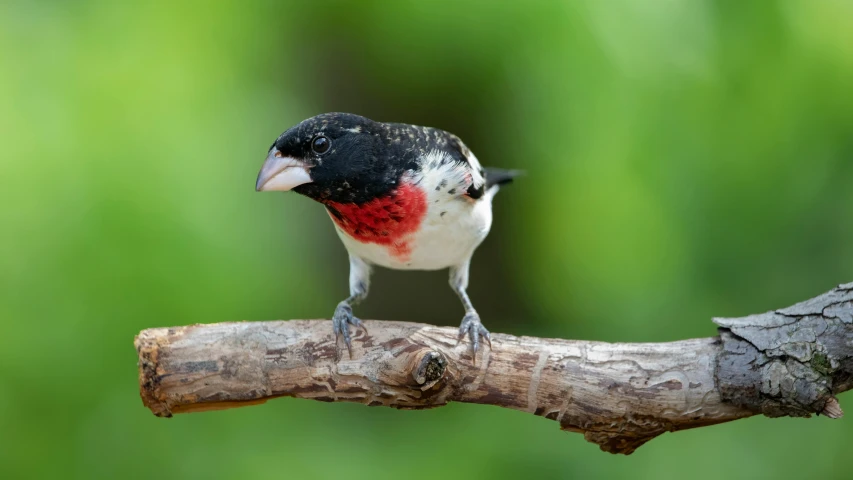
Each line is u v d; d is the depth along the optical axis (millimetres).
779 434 10078
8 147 9766
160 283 9672
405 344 5992
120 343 9547
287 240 11211
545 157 11570
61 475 9289
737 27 10969
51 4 10867
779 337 5605
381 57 11891
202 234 10008
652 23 11047
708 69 11023
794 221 10766
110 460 9414
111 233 9617
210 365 6020
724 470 9914
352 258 7762
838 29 10789
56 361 9391
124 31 10938
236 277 10070
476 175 7301
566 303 12156
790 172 10773
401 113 12703
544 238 12078
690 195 11039
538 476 9922
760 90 10852
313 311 11445
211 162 10445
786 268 10797
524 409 6027
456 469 9969
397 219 7016
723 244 10938
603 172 11273
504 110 11938
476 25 11234
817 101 10766
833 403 5551
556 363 5926
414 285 13586
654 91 11078
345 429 10531
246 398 6121
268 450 9859
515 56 11305
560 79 11219
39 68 10406
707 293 11078
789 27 10789
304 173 6824
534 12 11047
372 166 6828
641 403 5820
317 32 12242
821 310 5570
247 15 11648
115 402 9531
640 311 11258
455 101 12219
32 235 9523
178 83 10758
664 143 11078
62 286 9469
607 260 11562
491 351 5996
